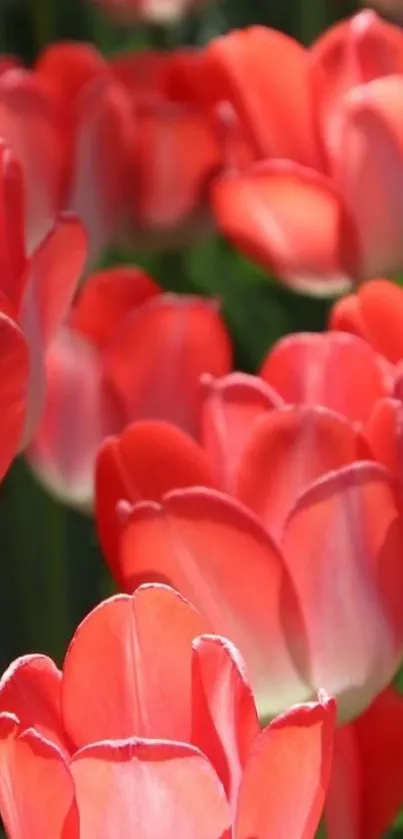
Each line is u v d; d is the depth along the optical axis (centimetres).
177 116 132
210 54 131
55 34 175
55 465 125
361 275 131
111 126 130
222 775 102
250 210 129
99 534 114
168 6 160
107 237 135
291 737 100
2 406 109
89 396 124
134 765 100
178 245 138
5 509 156
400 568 112
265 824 101
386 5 153
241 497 112
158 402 124
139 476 113
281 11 183
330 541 111
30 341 114
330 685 113
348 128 127
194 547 110
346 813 114
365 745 114
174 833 101
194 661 102
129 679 103
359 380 116
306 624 112
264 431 111
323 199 128
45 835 100
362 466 110
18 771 100
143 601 103
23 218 112
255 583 111
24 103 128
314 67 130
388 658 114
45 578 142
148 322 123
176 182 134
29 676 102
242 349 165
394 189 128
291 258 130
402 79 127
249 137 131
